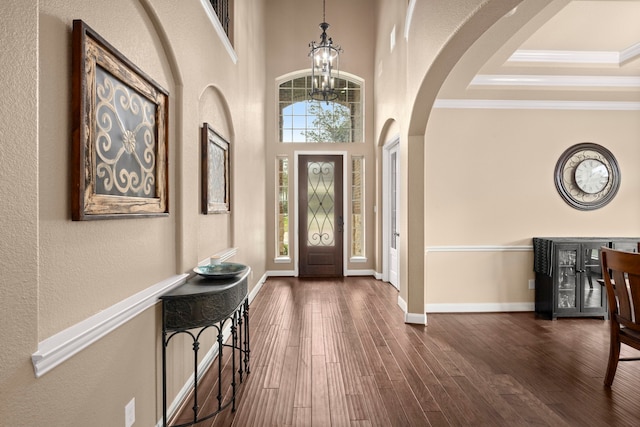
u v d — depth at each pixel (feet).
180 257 6.49
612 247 11.62
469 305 12.49
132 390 4.83
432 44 8.63
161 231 5.88
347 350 9.02
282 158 19.10
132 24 4.94
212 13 8.13
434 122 12.50
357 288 15.98
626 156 12.77
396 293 15.03
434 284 12.49
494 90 11.80
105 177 4.21
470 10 6.66
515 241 12.60
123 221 4.72
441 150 12.50
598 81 11.53
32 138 3.02
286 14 18.63
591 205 12.66
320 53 14.67
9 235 2.79
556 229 12.67
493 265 12.57
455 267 12.52
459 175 12.53
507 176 12.59
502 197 12.59
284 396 6.81
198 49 7.42
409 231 11.16
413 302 11.16
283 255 19.10
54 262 3.47
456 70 10.37
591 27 9.40
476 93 12.01
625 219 12.77
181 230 6.50
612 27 9.41
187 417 6.14
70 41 3.69
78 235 3.83
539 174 12.63
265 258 18.10
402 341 9.65
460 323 11.24
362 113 19.07
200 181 7.82
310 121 19.12
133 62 4.97
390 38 14.40
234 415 6.19
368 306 13.04
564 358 8.63
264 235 17.62
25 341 2.96
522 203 12.61
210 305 5.80
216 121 9.21
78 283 3.83
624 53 10.64
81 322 3.84
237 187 11.28
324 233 18.90
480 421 6.05
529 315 12.13
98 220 4.08
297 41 18.63
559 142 12.67
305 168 18.83
